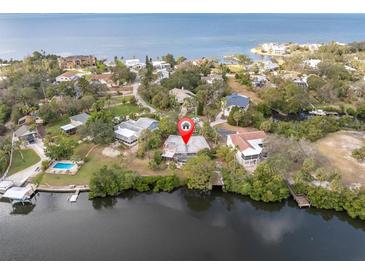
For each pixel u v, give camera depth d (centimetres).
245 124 9081
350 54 19000
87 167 7031
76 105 9825
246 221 5597
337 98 11469
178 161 7138
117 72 13500
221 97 11075
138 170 6869
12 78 12400
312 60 16438
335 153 7506
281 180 6119
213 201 6184
